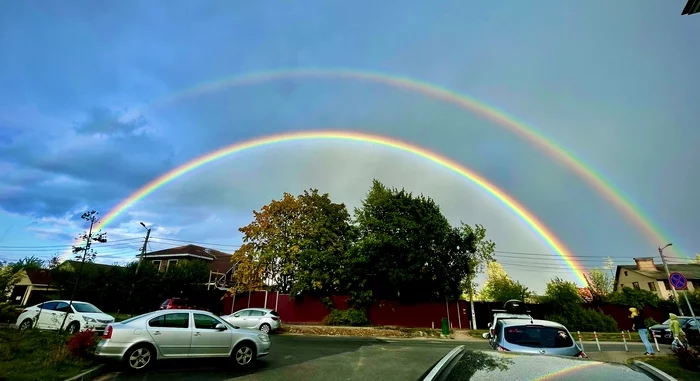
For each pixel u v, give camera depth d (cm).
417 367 1113
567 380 251
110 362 953
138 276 3281
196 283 3603
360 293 2941
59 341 1088
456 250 3048
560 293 3212
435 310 3030
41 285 3859
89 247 1653
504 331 797
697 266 5547
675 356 1242
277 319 2250
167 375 895
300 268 3055
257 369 1012
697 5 1062
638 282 5406
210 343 997
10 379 710
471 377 261
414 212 3109
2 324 1460
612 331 2909
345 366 1102
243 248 3203
